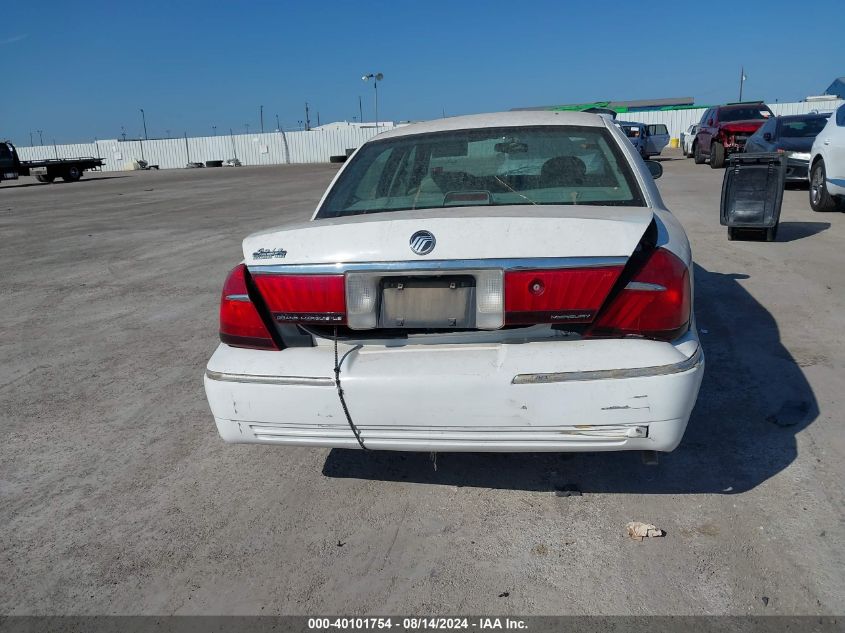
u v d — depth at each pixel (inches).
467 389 98.4
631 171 129.4
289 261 105.1
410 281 102.3
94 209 692.7
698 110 1776.6
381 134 154.9
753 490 116.8
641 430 98.7
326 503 120.6
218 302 262.4
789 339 184.9
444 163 136.1
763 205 307.6
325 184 925.2
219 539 111.7
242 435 109.2
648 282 99.7
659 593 94.4
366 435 104.1
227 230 470.3
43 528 116.9
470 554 104.9
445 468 130.3
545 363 98.0
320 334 107.1
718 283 246.2
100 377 186.7
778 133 522.6
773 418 140.6
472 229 100.9
